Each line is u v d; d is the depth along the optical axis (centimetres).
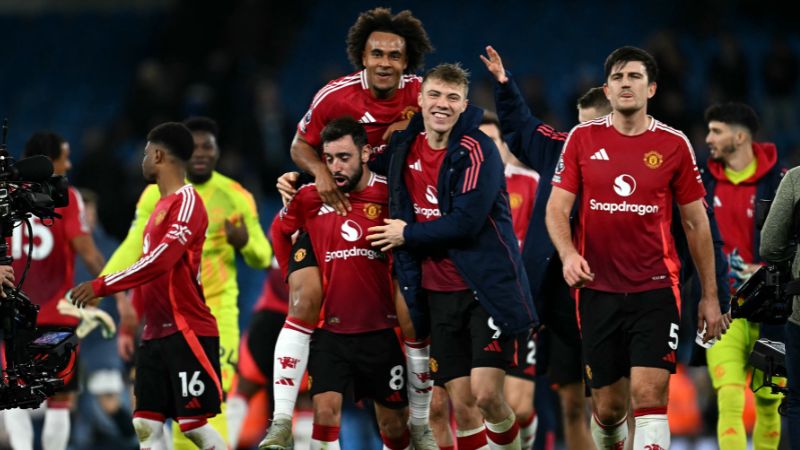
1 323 2308
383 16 2492
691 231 2298
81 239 3056
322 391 2389
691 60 6850
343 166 2344
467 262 2302
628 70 2250
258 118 5856
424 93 2297
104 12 8444
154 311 2605
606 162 2278
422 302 2359
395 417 2455
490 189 2278
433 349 2361
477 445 2373
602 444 2452
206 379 2606
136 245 2894
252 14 7019
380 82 2441
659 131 2278
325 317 2408
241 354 3450
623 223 2275
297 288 2411
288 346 2400
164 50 7219
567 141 2333
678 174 2273
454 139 2309
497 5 7631
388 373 2419
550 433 3244
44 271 3027
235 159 5612
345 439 4178
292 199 2422
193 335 2603
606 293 2303
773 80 6203
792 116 6181
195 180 3034
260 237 3155
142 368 2619
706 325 2300
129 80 7894
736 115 2848
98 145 5447
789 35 7100
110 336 3159
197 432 2614
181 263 2600
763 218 2397
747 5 7162
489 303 2288
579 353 2800
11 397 2269
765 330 2750
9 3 8650
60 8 8631
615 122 2297
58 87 7856
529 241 2586
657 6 7431
